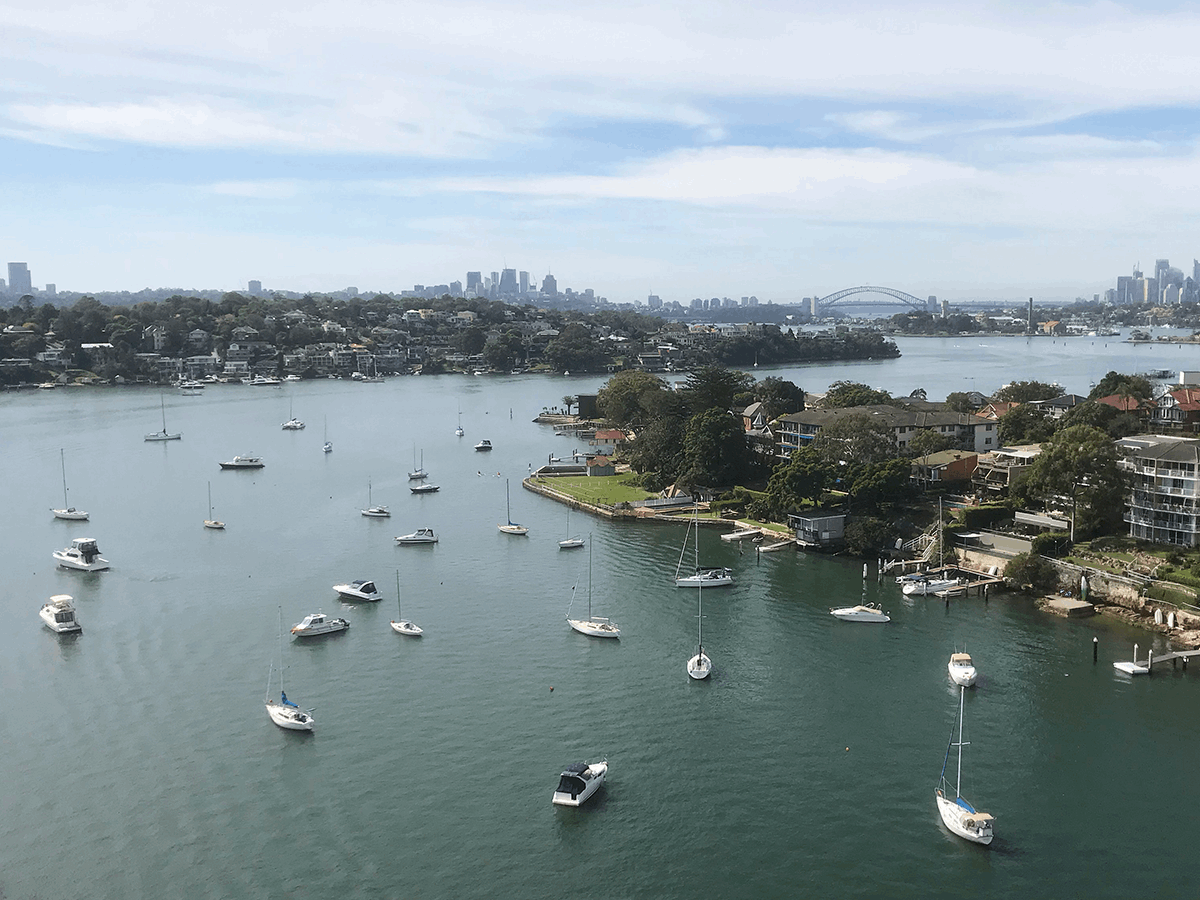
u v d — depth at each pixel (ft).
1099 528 484.74
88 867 257.55
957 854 261.24
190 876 253.65
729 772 303.07
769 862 258.37
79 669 383.04
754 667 382.83
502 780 298.76
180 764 308.81
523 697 356.59
